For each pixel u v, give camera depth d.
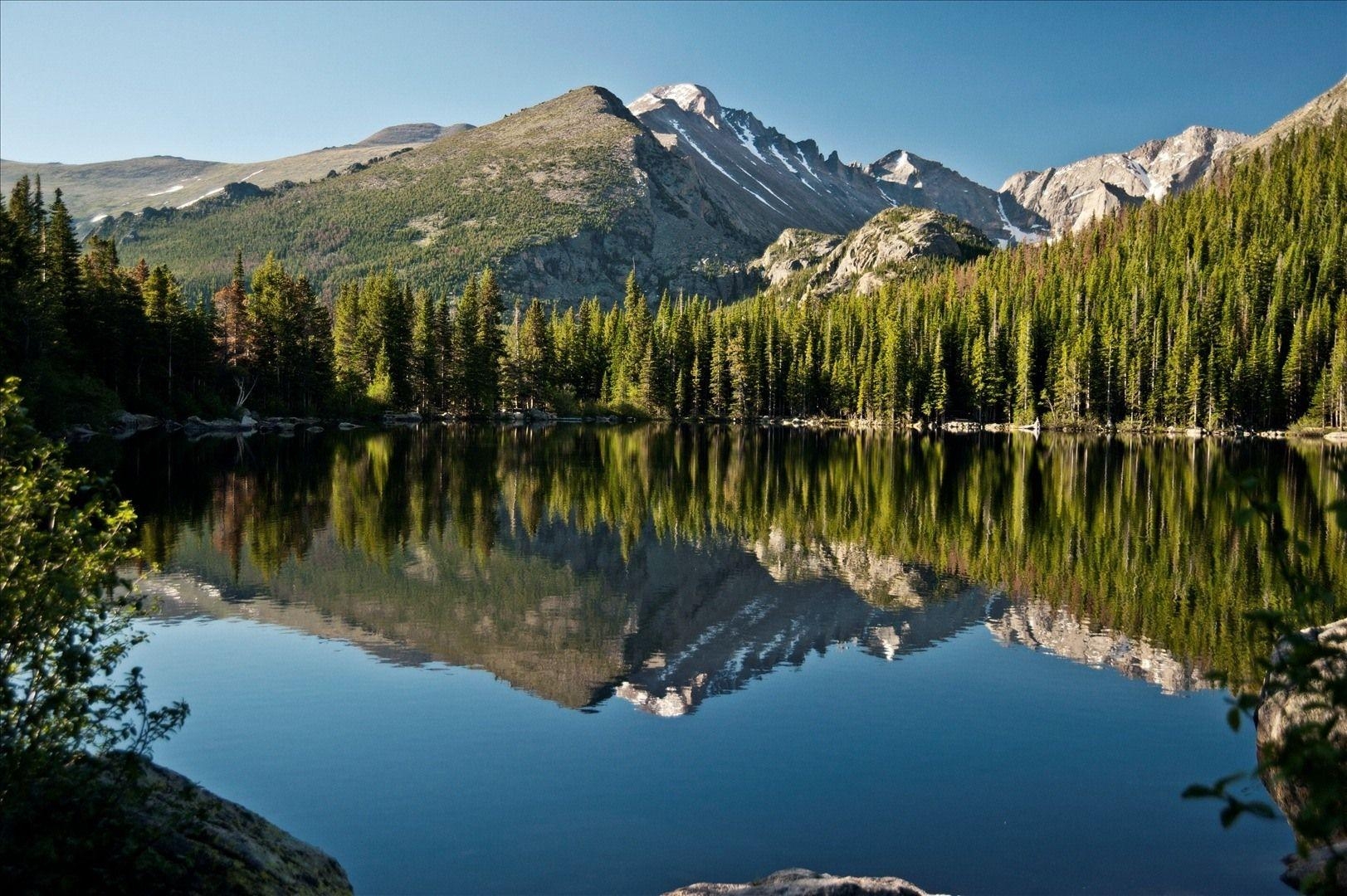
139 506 36.00
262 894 8.03
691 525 35.31
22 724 7.16
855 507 40.72
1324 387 102.75
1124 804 11.91
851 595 24.33
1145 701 16.06
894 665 18.23
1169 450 80.81
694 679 17.14
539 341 125.81
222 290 90.25
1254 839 10.90
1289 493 44.12
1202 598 23.58
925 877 10.12
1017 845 10.81
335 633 19.75
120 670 16.89
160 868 7.66
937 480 52.06
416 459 60.03
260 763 12.95
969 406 126.88
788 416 137.25
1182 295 125.94
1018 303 137.12
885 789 12.35
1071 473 57.12
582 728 14.54
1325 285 120.56
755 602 23.47
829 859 10.48
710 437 94.44
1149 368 116.12
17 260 67.50
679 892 8.78
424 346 109.69
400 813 11.48
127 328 75.12
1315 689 4.27
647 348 131.38
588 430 103.62
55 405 58.59
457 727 14.48
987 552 30.23
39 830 7.12
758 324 137.50
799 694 16.41
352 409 98.56
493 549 29.56
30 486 7.27
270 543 29.33
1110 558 28.92
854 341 138.12
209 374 84.12
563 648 19.16
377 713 14.99
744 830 11.15
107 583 7.89
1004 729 14.64
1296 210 147.88
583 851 10.55
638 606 22.84
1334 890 4.25
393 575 25.53
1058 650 19.28
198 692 15.91
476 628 20.50
